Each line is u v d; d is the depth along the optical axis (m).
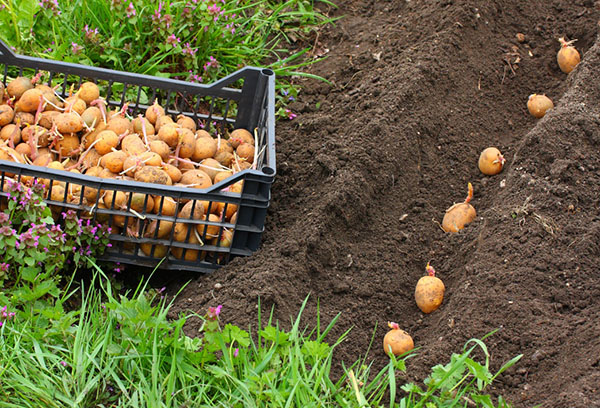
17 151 2.71
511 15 3.19
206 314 2.45
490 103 3.04
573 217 2.64
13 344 2.43
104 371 2.38
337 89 3.13
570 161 2.72
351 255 2.71
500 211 2.68
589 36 3.14
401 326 2.60
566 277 2.55
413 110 2.96
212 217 2.65
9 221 2.52
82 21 3.06
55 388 2.38
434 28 3.14
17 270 2.56
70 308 2.62
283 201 2.84
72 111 2.75
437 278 2.62
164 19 3.02
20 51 3.00
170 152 2.76
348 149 2.85
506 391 2.42
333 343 2.54
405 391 2.43
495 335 2.48
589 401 2.32
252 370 2.38
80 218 2.63
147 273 2.73
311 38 3.31
